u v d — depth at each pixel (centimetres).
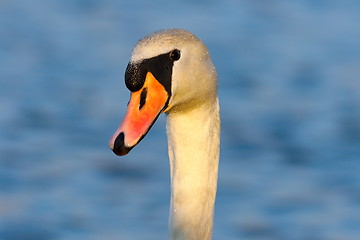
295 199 1563
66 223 1470
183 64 646
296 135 1877
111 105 2067
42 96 2125
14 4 3086
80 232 1442
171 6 3028
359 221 1472
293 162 1747
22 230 1449
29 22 2853
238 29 2775
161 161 1727
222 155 1781
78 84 2225
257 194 1580
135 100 642
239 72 2309
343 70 2355
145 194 1582
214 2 3067
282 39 2659
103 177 1658
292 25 2812
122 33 2722
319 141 1844
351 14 2925
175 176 687
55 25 2811
